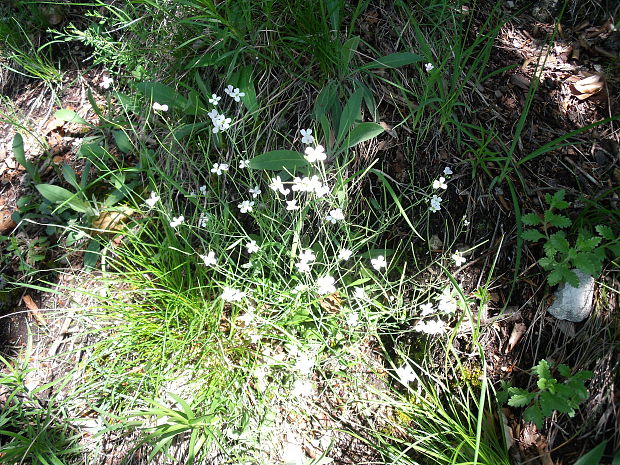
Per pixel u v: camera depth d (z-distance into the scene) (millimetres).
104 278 375
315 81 431
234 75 435
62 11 535
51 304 423
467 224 387
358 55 435
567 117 427
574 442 337
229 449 358
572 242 382
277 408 374
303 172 407
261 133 432
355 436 361
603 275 366
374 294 401
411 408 358
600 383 339
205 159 426
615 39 449
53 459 351
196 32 444
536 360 367
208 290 400
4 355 412
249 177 427
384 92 431
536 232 364
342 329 378
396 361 387
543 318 372
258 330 384
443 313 387
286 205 413
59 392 389
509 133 421
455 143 419
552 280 353
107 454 372
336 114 418
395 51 441
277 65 437
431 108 423
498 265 392
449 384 375
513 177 406
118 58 468
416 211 412
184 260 402
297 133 431
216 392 360
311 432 370
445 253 396
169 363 377
